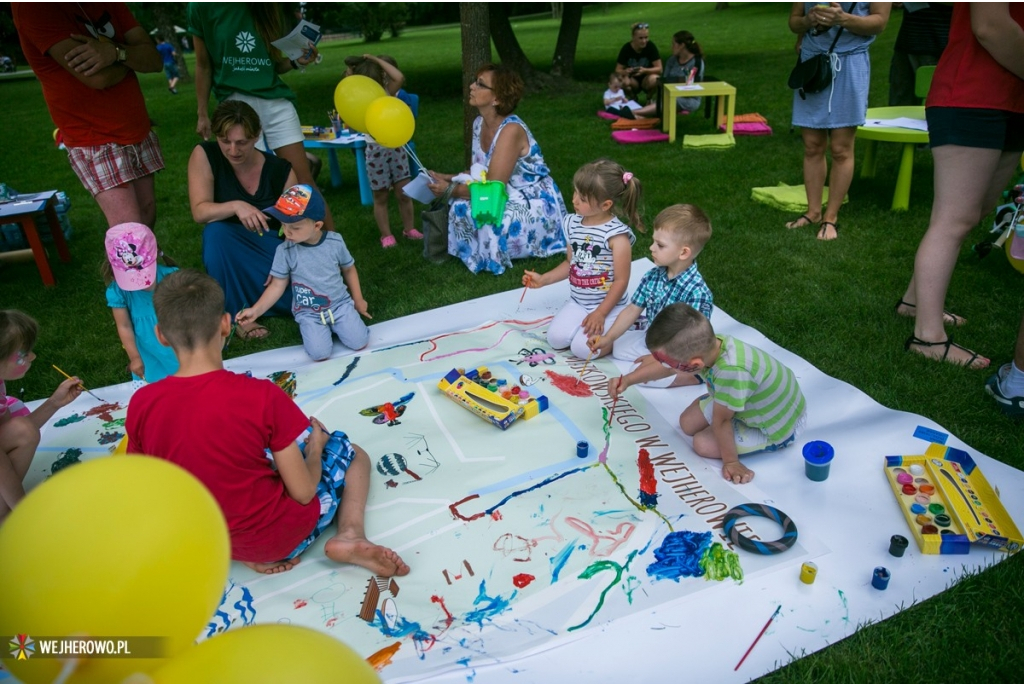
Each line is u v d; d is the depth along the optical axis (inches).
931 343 132.8
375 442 119.6
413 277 187.9
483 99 179.8
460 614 86.0
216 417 81.0
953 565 88.2
